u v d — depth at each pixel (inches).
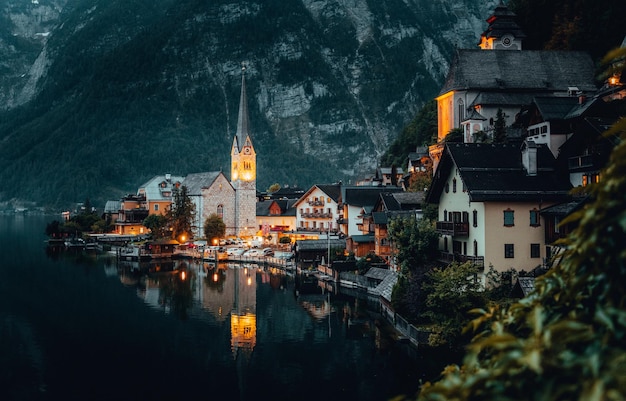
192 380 2180.1
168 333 2837.1
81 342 2689.5
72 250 6761.8
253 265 5393.7
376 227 4087.1
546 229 2449.6
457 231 2610.7
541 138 2815.0
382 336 2674.7
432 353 2222.0
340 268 4202.8
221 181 7170.3
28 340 2711.6
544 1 6190.9
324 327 2903.5
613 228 478.0
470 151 2662.4
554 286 550.9
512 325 629.3
